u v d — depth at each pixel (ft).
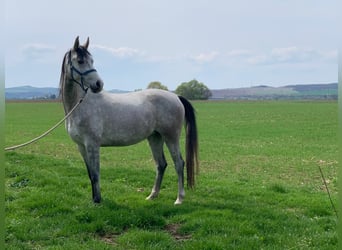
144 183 36.27
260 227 23.94
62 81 28.14
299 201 30.14
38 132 98.43
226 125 116.16
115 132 28.55
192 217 25.22
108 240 22.63
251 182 39.29
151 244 21.50
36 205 27.25
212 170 47.57
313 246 21.38
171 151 30.55
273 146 71.15
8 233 22.68
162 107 30.19
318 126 111.55
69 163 45.39
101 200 28.71
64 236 22.82
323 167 49.75
